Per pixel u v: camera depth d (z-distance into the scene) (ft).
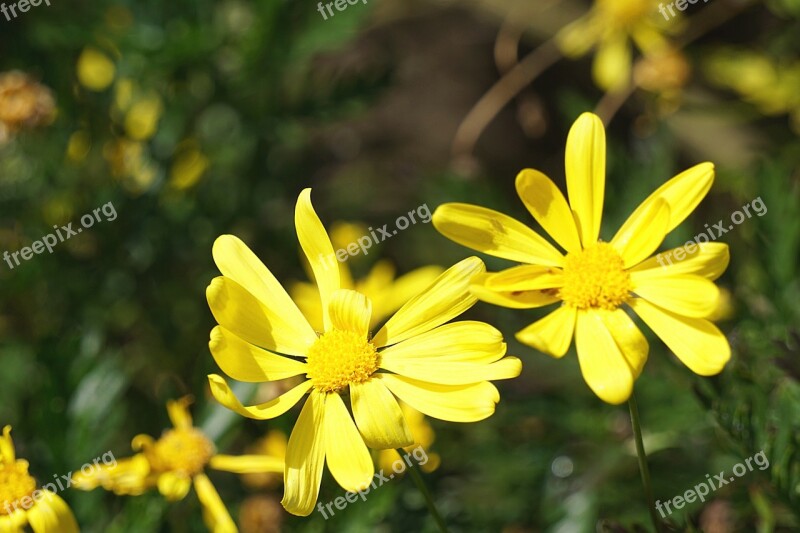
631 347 1.37
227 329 1.41
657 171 1.85
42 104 1.89
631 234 1.39
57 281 1.94
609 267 1.38
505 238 1.41
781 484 1.52
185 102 1.99
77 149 1.95
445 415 1.38
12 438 1.64
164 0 1.99
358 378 1.40
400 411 1.39
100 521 1.63
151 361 1.94
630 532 1.49
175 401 1.64
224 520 1.57
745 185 1.95
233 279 1.43
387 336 1.42
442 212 1.40
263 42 1.95
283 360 1.42
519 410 1.82
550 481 1.79
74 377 1.64
